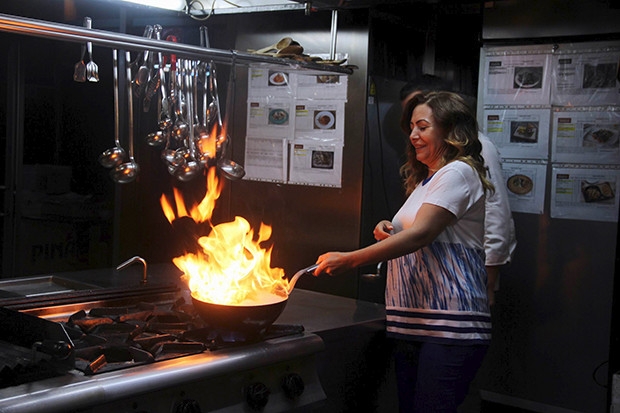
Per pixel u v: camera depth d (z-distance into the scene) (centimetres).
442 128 230
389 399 254
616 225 318
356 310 252
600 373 324
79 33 189
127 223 397
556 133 328
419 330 227
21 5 383
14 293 246
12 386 157
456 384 223
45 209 409
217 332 200
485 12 337
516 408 345
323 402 212
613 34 313
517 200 338
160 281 271
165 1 285
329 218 317
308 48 322
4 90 395
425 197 221
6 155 398
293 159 325
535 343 338
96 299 233
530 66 331
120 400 165
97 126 398
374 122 314
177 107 242
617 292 271
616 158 317
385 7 312
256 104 334
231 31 347
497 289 311
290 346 202
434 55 362
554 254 332
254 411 192
